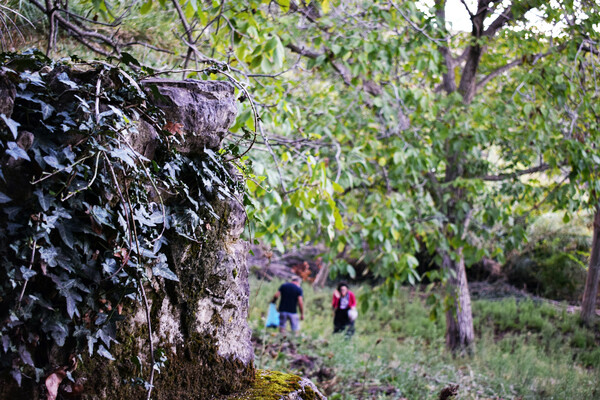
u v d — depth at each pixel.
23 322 1.43
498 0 6.25
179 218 1.78
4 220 1.38
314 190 3.38
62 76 1.53
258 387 2.05
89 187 1.50
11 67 1.57
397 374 5.79
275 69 4.24
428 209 6.61
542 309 12.45
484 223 6.94
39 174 1.43
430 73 6.10
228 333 1.99
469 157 7.38
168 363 1.78
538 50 6.48
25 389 1.47
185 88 1.83
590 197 6.19
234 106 1.96
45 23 3.04
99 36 2.96
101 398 1.60
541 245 14.80
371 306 12.50
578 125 6.74
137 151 1.66
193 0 2.91
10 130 1.39
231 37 3.37
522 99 6.59
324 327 10.08
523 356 8.29
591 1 5.84
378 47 5.34
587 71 7.14
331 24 5.37
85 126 1.46
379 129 6.35
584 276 13.83
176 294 1.80
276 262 16.11
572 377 6.36
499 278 15.15
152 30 3.38
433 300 6.90
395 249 5.68
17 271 1.39
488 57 7.83
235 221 1.99
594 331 10.84
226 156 2.07
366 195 6.54
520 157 7.38
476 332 11.26
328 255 5.55
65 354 1.53
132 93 1.64
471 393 5.52
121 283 1.58
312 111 5.64
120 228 1.58
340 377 5.32
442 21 5.46
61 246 1.47
